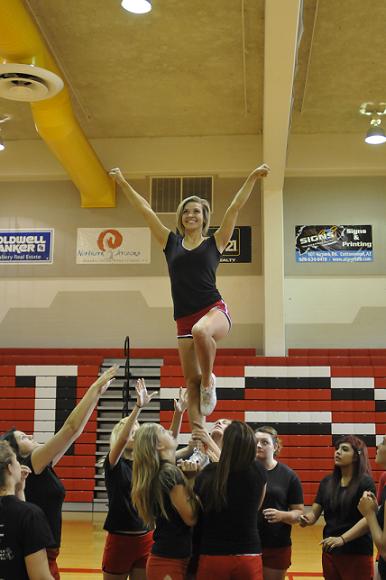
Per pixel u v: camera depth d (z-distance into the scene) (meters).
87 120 12.46
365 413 11.34
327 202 12.88
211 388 3.87
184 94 11.42
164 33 9.60
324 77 10.82
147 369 12.00
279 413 11.44
